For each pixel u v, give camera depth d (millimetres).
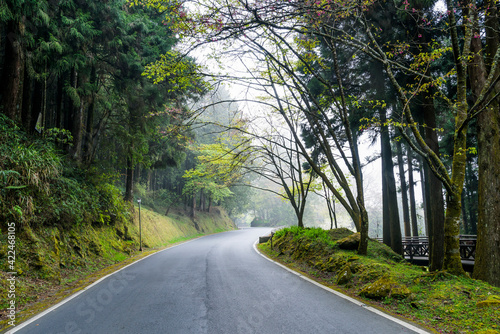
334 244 10070
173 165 22672
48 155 9938
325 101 12727
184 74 8719
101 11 12414
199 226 37750
